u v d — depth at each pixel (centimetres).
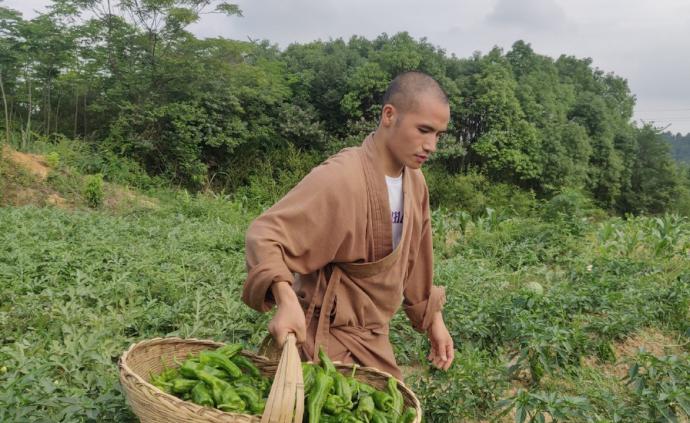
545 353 517
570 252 1080
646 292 718
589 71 5269
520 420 382
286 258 278
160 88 2511
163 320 561
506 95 3222
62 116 2530
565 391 504
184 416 227
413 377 459
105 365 432
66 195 1661
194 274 736
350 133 3048
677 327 670
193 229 1206
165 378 269
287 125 2814
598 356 576
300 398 224
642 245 1165
